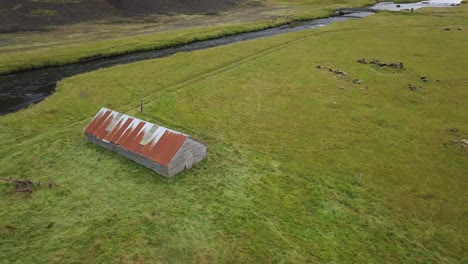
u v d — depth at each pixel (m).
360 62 70.81
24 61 64.31
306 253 27.42
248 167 37.41
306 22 111.31
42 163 36.66
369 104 53.31
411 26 102.50
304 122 47.53
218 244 27.67
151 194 32.53
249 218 30.50
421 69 68.06
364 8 136.38
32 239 27.09
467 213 32.31
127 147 36.62
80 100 51.78
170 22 98.56
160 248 26.86
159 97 53.00
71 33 82.00
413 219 31.47
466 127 47.34
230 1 126.12
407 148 42.22
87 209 30.50
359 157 40.12
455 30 97.06
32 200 31.33
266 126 46.16
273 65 68.75
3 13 82.31
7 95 53.66
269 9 125.25
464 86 60.62
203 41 86.62
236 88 57.56
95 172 35.34
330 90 57.94
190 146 35.75
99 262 25.34
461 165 39.16
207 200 32.25
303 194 33.94
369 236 29.53
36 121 45.59
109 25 90.31
